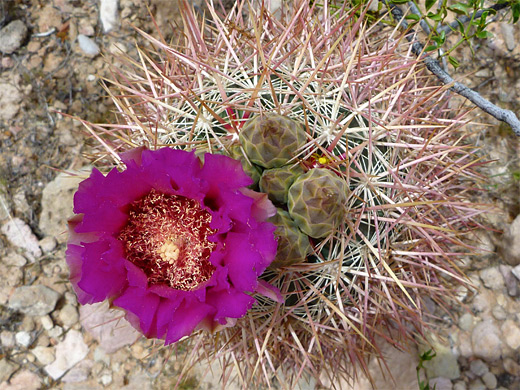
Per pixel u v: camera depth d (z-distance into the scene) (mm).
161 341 217
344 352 189
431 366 230
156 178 120
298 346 166
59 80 266
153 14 267
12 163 258
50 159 260
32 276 252
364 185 143
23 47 267
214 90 152
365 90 160
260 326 156
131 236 127
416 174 174
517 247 230
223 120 139
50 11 271
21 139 260
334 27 174
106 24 268
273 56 149
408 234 168
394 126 148
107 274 118
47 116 262
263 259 115
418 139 162
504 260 236
